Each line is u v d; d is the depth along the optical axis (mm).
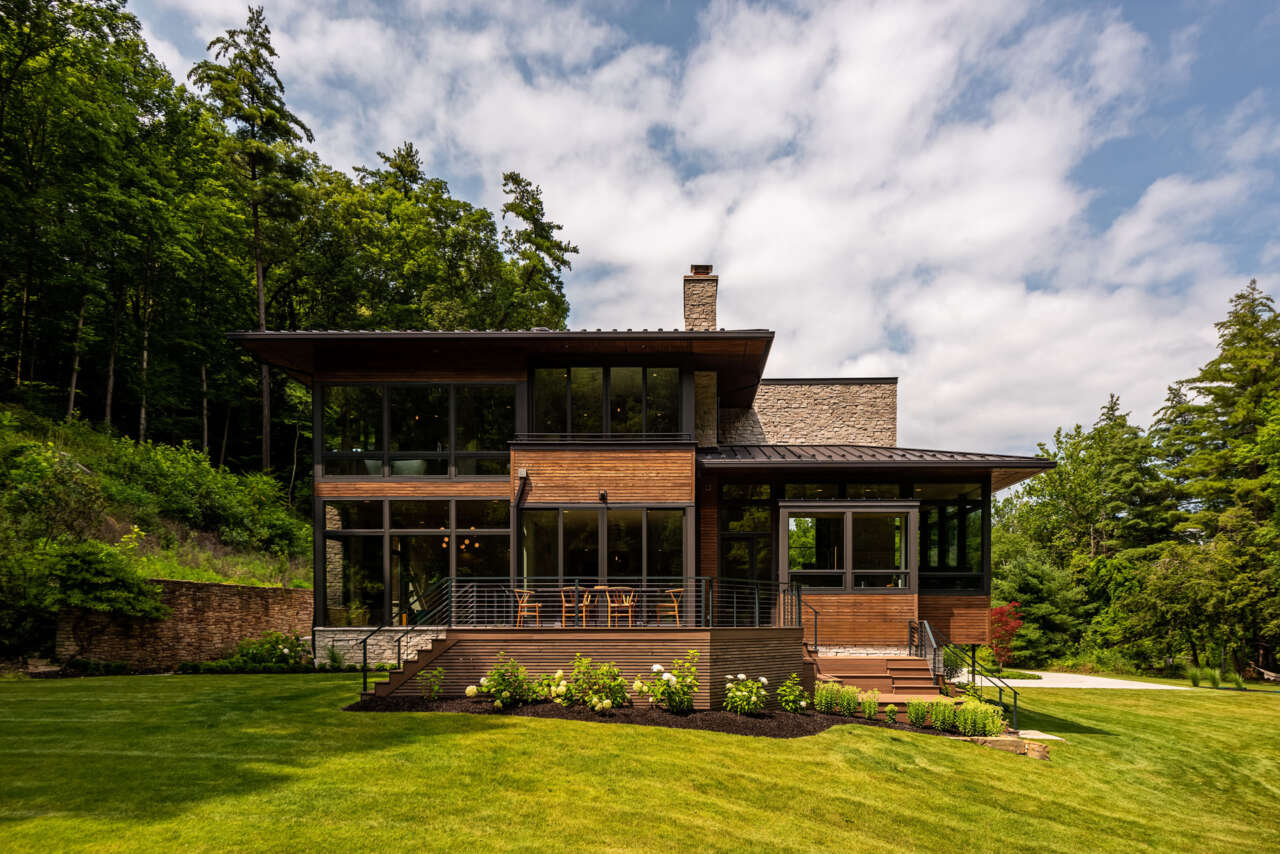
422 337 14148
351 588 14828
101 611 12891
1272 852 8812
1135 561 33719
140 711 9359
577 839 5988
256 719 9078
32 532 13383
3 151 22875
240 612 15703
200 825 5516
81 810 5676
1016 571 30781
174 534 18547
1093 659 28172
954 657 14648
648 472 14508
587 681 10898
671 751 8781
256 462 32000
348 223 34438
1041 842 7781
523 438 15031
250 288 32094
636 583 14289
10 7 22422
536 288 41781
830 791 8172
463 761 7668
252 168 28781
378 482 14953
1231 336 36312
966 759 10359
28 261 22625
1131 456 38750
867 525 14484
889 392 20281
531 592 13352
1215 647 25141
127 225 24969
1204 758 13008
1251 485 31344
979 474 15203
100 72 25344
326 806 6109
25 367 23625
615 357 15531
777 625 14289
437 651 11156
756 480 15766
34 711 9195
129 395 26266
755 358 16094
